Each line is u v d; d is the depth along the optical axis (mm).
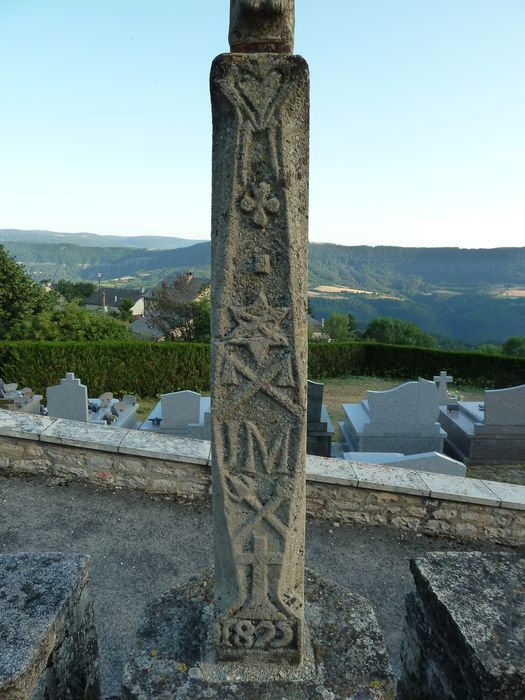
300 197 2014
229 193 2000
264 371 2146
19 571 2566
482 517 5312
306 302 2125
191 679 2305
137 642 2500
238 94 1925
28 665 2031
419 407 10141
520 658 2035
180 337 23781
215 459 2242
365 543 5223
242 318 2102
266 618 2352
